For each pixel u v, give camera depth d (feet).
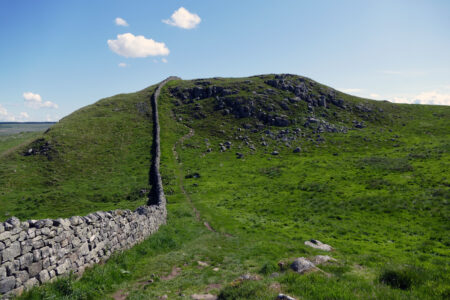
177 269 48.49
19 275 29.81
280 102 365.81
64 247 37.42
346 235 88.07
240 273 45.06
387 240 83.76
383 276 32.27
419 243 79.36
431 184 146.20
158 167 198.90
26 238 31.35
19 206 143.84
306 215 113.70
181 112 356.18
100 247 46.42
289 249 63.21
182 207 122.42
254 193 153.28
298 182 170.09
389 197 131.03
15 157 215.31
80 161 214.90
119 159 224.12
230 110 354.13
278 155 250.37
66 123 290.15
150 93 422.82
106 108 358.23
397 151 240.12
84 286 35.42
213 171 204.64
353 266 43.04
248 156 246.88
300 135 299.79
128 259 49.32
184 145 266.77
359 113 371.35
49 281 33.78
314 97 387.96
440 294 26.09
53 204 146.10
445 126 325.42
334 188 153.48
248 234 84.84
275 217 111.75
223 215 112.06
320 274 34.14
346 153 246.06
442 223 98.53
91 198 155.74
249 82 425.69
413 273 31.04
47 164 205.77
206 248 64.44
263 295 27.35
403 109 406.00
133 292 36.78
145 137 275.18
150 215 73.41
